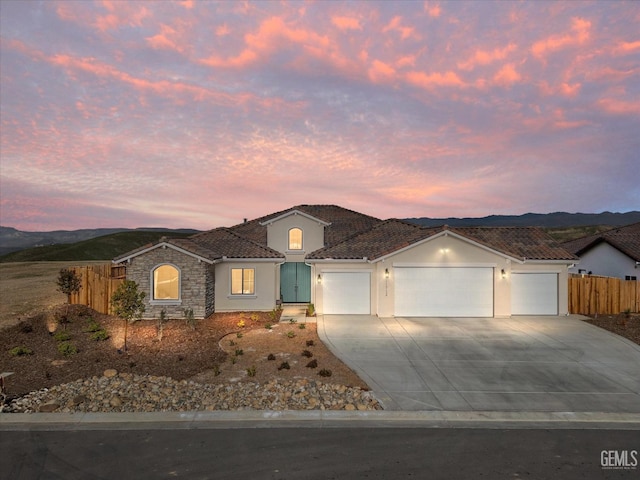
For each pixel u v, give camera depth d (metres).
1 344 13.04
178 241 19.19
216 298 20.12
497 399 9.33
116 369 11.09
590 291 19.56
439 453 6.87
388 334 15.47
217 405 8.70
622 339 14.88
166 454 6.79
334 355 12.74
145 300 18.33
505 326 16.89
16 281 27.27
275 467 6.41
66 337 14.00
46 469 6.33
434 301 18.70
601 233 26.64
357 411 8.52
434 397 9.41
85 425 7.84
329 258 19.00
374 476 6.16
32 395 9.10
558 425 8.03
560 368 11.64
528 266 19.23
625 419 8.30
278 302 20.48
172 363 11.76
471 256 18.66
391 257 18.70
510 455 6.82
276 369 11.28
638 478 6.16
